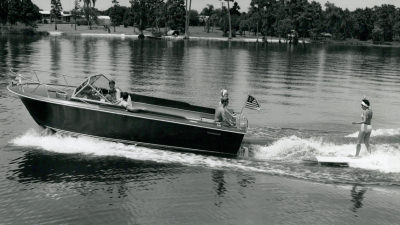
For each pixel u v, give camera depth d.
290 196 9.94
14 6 120.94
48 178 10.52
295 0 145.62
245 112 19.25
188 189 10.18
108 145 12.94
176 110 14.84
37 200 9.38
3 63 35.66
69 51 53.38
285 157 12.38
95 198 9.57
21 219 8.56
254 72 37.47
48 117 13.30
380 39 162.38
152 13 139.88
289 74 36.91
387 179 10.89
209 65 42.50
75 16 153.75
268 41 132.12
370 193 10.15
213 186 10.38
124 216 8.82
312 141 13.80
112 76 30.03
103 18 160.88
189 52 62.09
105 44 74.19
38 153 12.17
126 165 11.57
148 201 9.52
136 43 83.38
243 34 159.00
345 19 167.38
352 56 71.56
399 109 21.41
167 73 33.53
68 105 12.80
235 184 10.53
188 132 12.51
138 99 15.09
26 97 13.27
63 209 9.03
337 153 12.63
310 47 107.94
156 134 12.71
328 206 9.50
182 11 137.88
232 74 34.94
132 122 12.64
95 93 13.21
